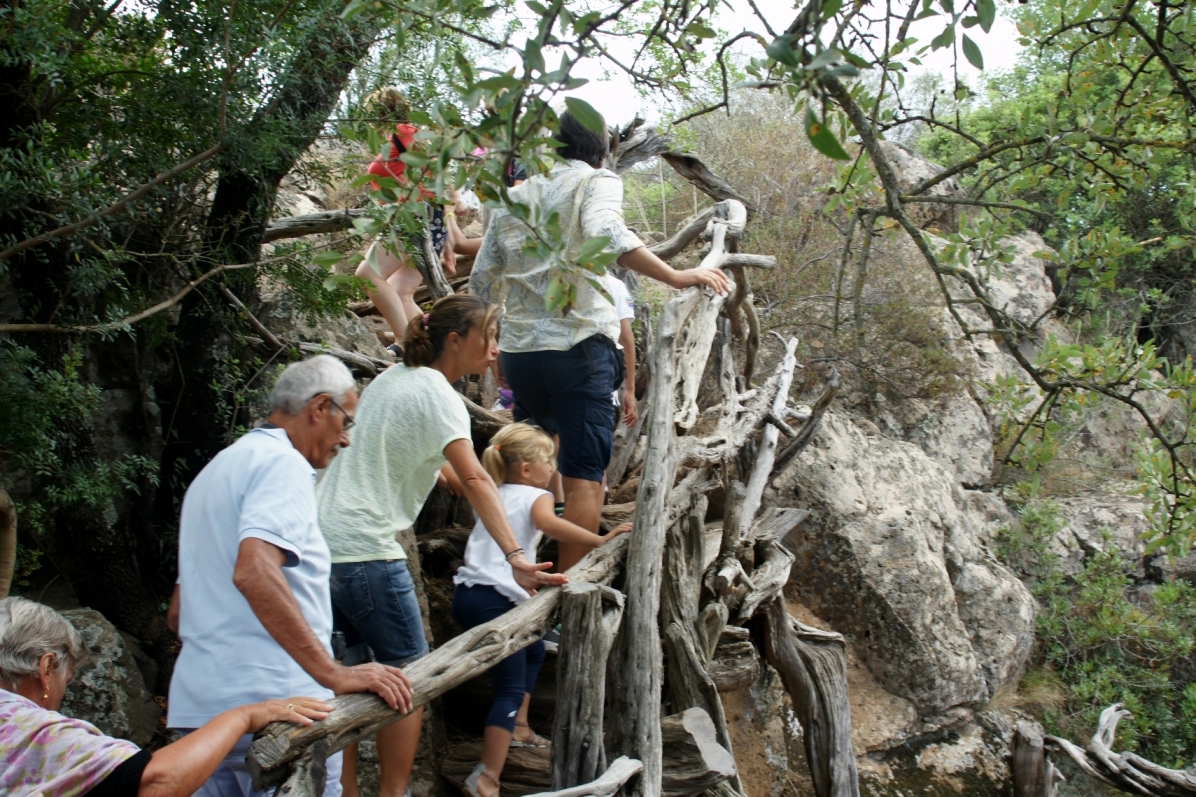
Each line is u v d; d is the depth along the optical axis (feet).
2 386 10.62
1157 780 18.45
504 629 8.56
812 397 30.22
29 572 12.24
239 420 15.46
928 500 26.16
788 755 20.17
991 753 23.86
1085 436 34.42
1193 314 31.83
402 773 9.31
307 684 7.30
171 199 12.78
